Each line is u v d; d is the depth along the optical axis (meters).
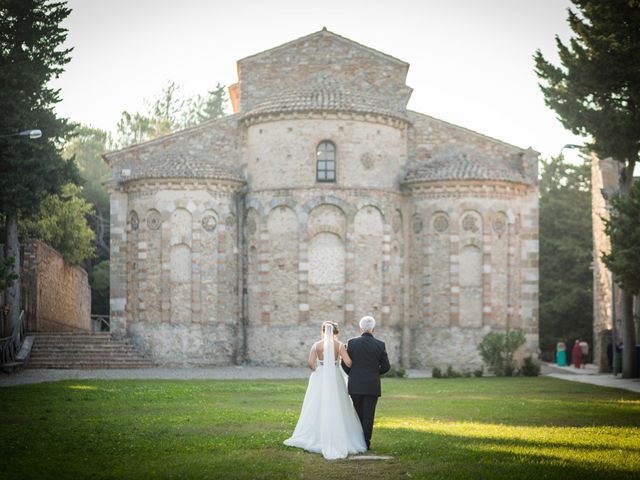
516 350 42.19
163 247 43.62
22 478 11.84
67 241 59.53
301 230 42.84
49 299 50.03
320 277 42.81
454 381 34.59
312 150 43.19
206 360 43.28
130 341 43.81
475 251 43.91
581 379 36.56
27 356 39.69
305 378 35.19
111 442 15.09
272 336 42.88
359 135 43.50
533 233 45.41
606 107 34.50
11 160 37.50
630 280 31.34
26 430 16.70
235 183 44.69
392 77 46.69
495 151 46.53
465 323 43.56
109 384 29.55
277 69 46.69
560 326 68.38
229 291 44.34
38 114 39.16
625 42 32.91
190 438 15.55
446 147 46.66
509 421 18.58
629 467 12.27
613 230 32.09
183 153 45.91
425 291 44.28
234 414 19.77
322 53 46.72
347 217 42.94
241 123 45.38
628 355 36.91
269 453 13.91
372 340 14.74
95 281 76.38
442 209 44.22
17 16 38.69
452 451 13.88
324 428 13.81
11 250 40.44
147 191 44.09
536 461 12.80
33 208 39.84
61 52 39.84
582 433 16.08
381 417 19.50
